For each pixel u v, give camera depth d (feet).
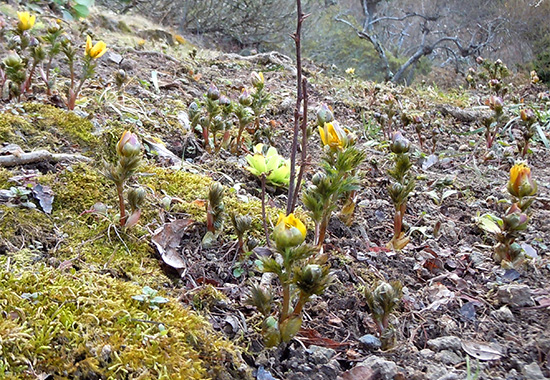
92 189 7.59
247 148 11.34
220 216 7.25
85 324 4.94
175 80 15.21
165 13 33.40
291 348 5.55
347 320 6.29
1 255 6.02
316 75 21.09
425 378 5.26
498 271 7.76
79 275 5.77
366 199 10.08
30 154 7.75
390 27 82.23
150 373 4.71
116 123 10.13
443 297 6.97
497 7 70.44
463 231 9.34
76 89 11.24
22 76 9.86
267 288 5.66
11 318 4.86
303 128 7.07
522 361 5.67
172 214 7.64
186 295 6.16
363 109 17.07
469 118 18.49
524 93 26.48
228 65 19.72
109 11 27.04
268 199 9.02
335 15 56.08
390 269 7.57
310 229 8.08
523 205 7.84
